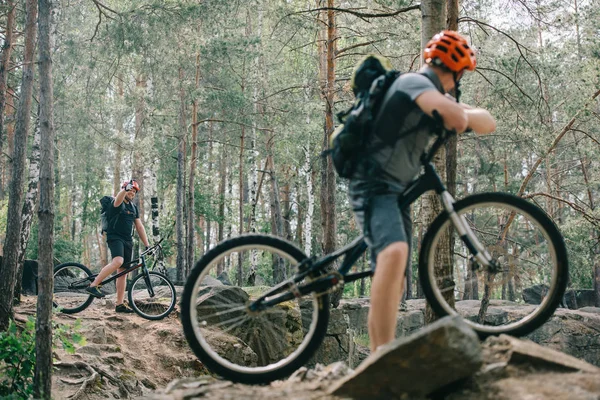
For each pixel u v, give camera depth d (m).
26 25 10.29
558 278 3.14
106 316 9.20
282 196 35.25
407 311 15.95
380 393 2.71
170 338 8.56
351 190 3.09
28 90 9.71
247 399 2.81
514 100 12.26
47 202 6.22
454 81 3.07
